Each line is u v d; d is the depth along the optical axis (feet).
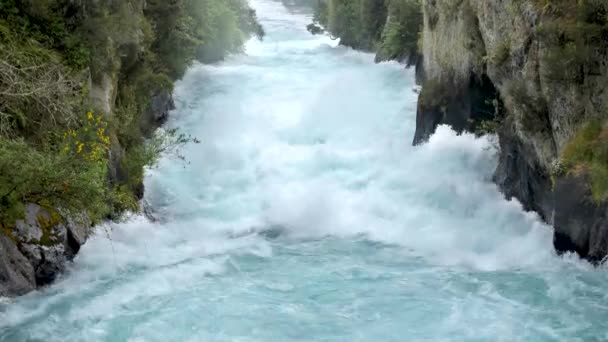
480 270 53.83
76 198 48.19
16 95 48.26
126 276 51.21
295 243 59.41
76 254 51.42
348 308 47.88
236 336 44.21
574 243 52.24
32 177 45.80
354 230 62.18
